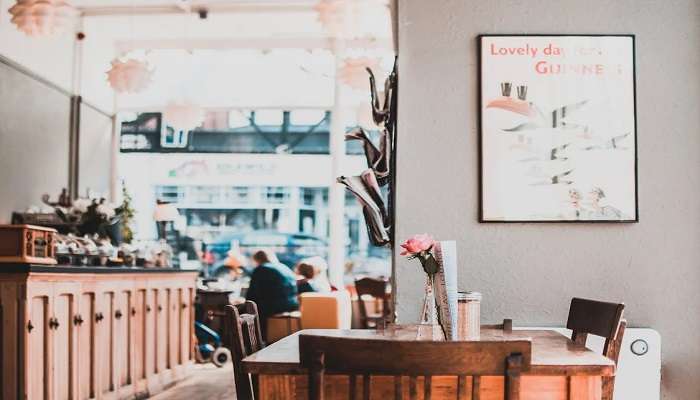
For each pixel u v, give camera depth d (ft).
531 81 12.92
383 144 13.53
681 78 12.93
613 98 12.89
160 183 39.22
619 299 12.81
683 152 12.88
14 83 27.53
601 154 12.84
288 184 39.55
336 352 7.00
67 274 17.29
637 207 12.82
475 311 10.22
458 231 12.86
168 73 37.52
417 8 13.07
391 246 13.48
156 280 23.29
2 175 26.68
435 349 6.93
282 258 39.65
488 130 12.87
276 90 37.99
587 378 8.11
